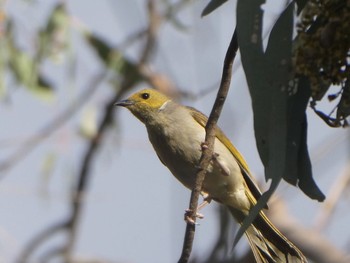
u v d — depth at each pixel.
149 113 12.01
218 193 11.33
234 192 11.26
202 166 8.70
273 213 12.97
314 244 12.50
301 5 8.27
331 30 7.65
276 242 10.25
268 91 7.81
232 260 11.91
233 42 7.96
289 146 8.52
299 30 7.89
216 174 11.12
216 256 12.02
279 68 7.80
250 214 7.84
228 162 11.11
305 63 7.78
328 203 11.99
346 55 7.72
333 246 12.39
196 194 8.77
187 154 11.69
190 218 8.80
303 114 8.48
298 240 12.51
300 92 8.45
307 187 8.52
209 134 8.51
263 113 7.86
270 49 7.84
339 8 7.64
